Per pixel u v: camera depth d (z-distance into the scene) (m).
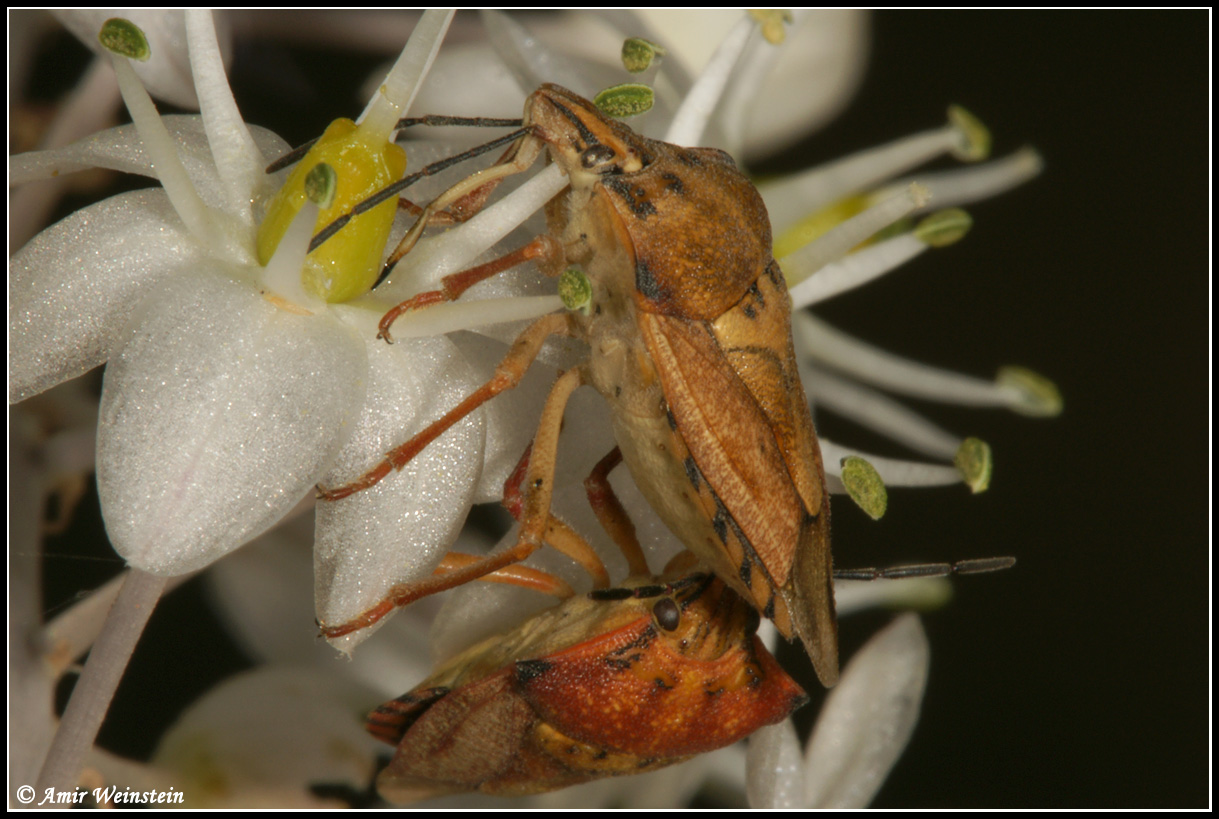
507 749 0.09
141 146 0.09
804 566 0.09
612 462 0.09
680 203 0.09
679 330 0.08
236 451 0.08
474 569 0.08
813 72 0.11
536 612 0.09
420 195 0.09
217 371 0.08
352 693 0.10
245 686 0.10
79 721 0.09
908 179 0.10
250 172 0.09
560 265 0.09
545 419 0.09
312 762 0.10
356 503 0.08
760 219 0.09
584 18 0.10
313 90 0.10
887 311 0.13
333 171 0.08
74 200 0.09
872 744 0.10
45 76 0.10
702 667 0.09
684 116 0.09
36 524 0.09
